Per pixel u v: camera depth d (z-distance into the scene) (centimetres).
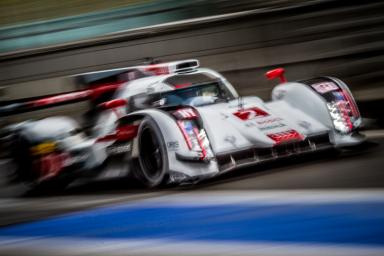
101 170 1869
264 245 1027
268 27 3512
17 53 4394
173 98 1864
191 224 1235
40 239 1309
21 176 2108
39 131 2045
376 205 1189
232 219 1229
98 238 1231
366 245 958
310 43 3331
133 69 2125
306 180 1505
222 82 1955
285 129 1694
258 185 1526
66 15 5609
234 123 1703
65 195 1916
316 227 1096
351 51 3120
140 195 1630
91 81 2197
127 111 1950
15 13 5816
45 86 3095
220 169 1590
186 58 3841
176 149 1588
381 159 1641
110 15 4959
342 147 1792
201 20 3872
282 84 1944
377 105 2361
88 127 2131
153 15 4812
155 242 1138
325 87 1825
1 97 3162
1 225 1545
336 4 3347
